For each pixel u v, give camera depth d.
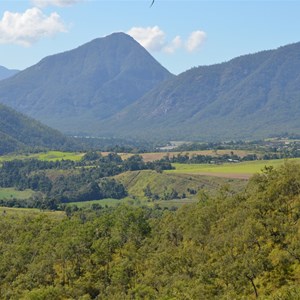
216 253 97.81
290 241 91.56
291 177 116.19
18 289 108.38
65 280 112.56
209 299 81.38
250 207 109.12
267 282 83.12
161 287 97.38
